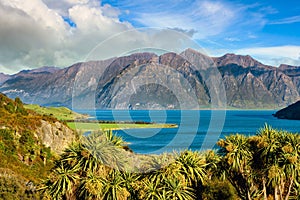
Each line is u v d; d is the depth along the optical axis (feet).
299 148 49.19
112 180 42.96
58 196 46.16
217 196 48.70
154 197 42.27
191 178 47.60
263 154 49.65
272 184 51.80
